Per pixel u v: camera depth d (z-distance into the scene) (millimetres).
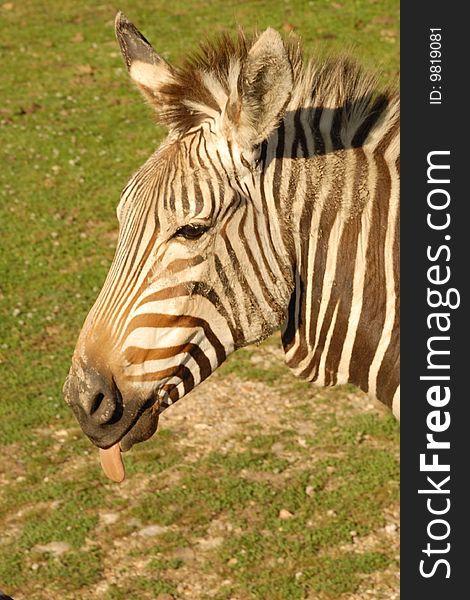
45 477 6863
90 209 10719
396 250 3469
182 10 16328
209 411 7594
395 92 3600
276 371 8141
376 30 14906
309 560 6023
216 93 3316
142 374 3277
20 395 7785
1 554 6137
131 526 6359
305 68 3605
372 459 6973
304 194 3422
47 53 15141
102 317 3297
